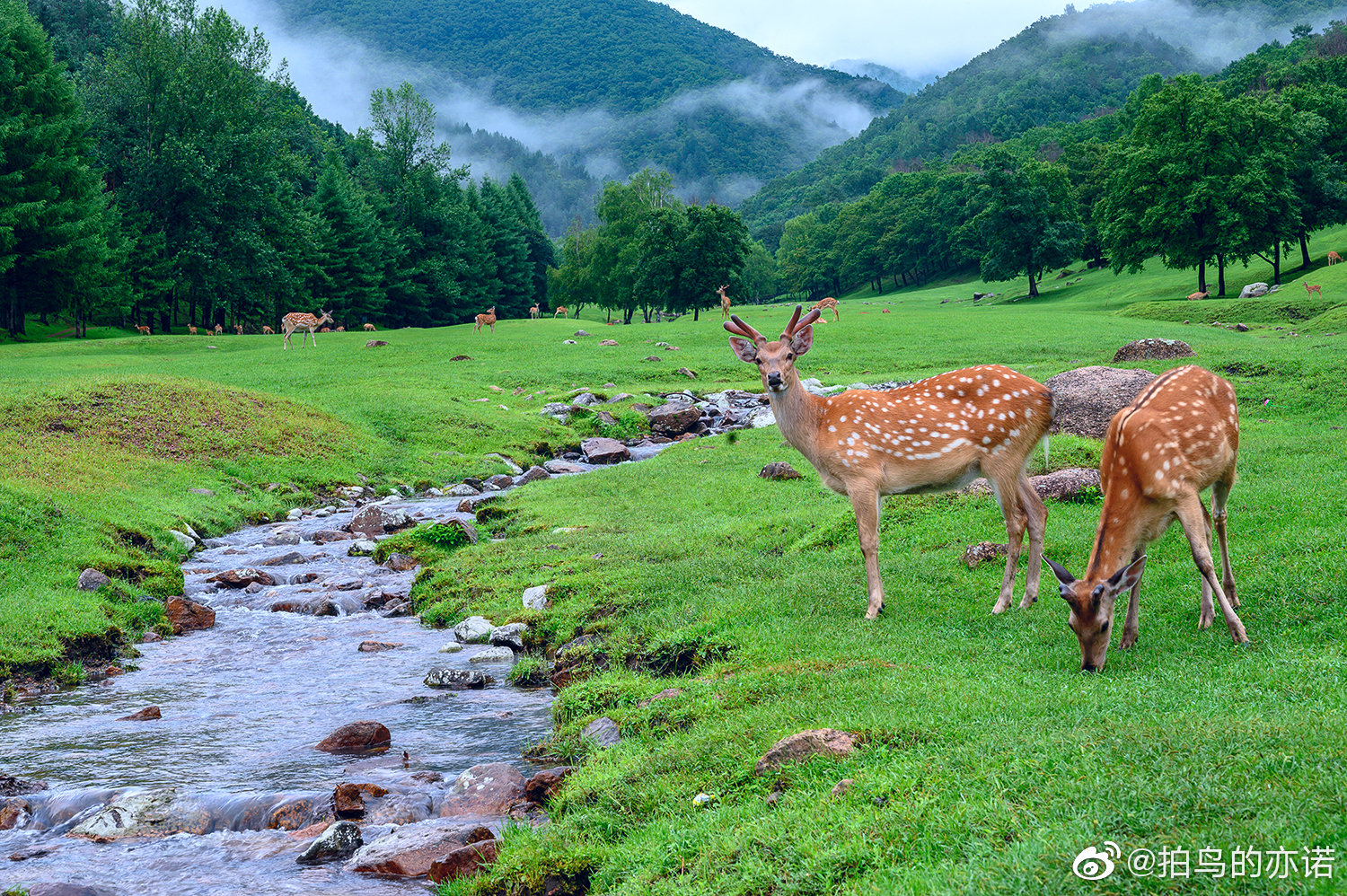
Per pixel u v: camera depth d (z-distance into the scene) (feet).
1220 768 15.46
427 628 41.73
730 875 16.11
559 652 34.42
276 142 235.81
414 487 80.79
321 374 121.80
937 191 449.89
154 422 80.38
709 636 32.22
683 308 260.01
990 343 144.46
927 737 19.80
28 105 182.29
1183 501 24.49
